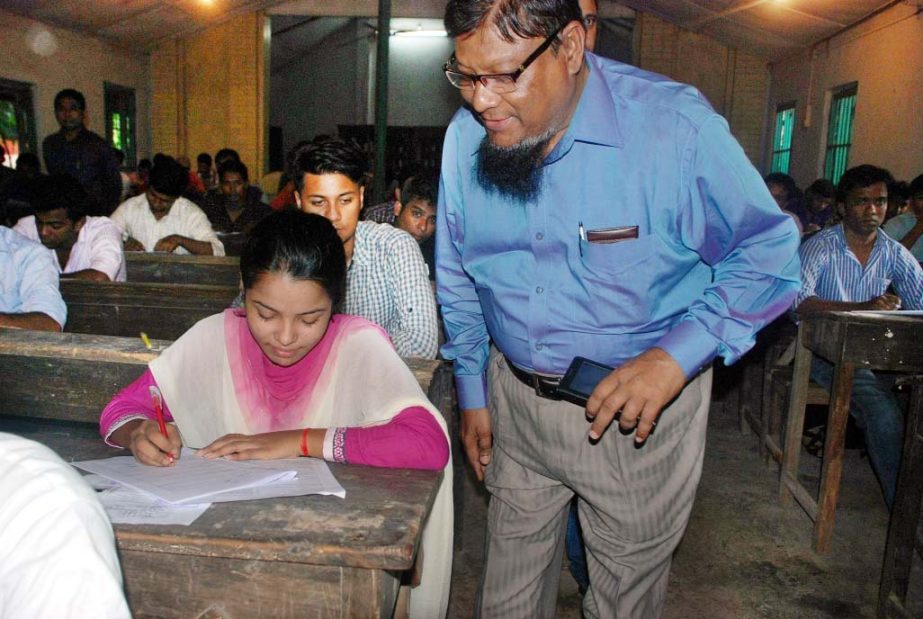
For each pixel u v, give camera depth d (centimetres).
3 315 258
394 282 238
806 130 1061
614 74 162
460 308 197
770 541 326
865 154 866
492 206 171
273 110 1636
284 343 152
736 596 284
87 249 366
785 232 155
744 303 156
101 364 202
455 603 276
